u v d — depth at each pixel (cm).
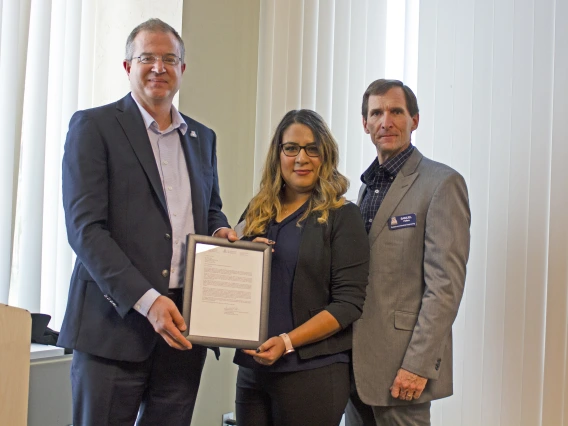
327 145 208
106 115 198
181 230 204
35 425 245
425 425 207
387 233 213
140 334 191
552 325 252
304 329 189
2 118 255
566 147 252
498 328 264
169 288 198
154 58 200
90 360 190
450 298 199
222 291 194
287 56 335
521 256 260
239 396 208
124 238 192
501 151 266
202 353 209
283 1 338
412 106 225
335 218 201
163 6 310
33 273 269
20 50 259
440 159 281
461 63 277
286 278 199
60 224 284
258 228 209
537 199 258
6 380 119
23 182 268
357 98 307
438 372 198
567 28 254
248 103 347
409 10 293
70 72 289
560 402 250
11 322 121
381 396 205
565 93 254
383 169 225
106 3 306
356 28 310
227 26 334
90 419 189
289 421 192
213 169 230
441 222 203
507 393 261
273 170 214
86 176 188
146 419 204
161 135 207
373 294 211
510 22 267
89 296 193
